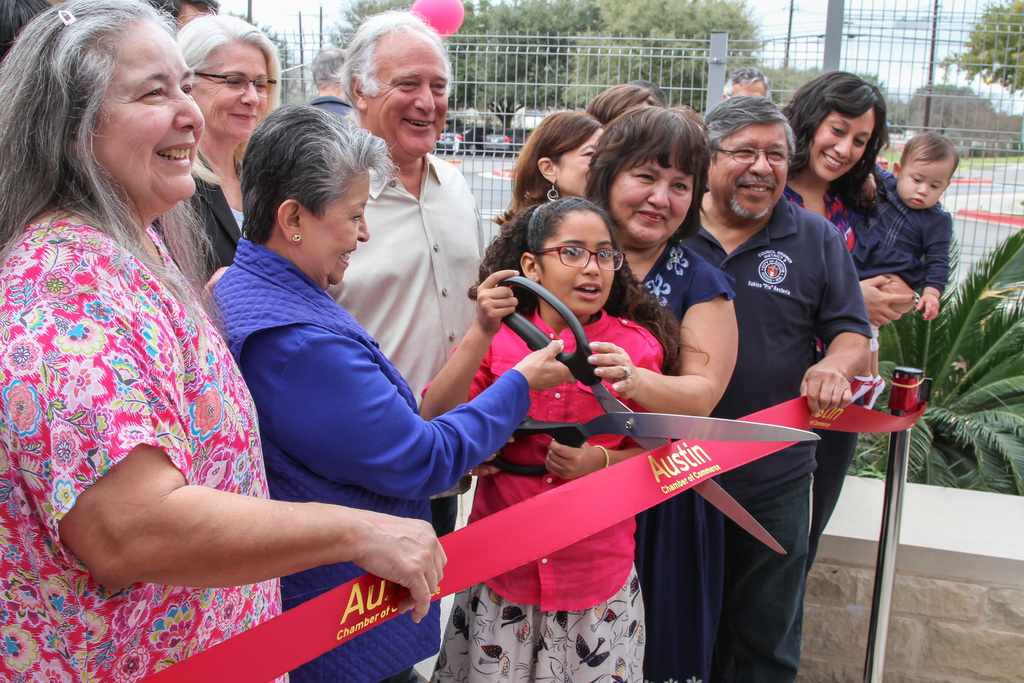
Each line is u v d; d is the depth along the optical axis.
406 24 2.21
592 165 2.07
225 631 1.25
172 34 1.15
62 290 0.99
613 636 1.82
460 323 2.31
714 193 2.33
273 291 1.42
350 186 1.42
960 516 2.95
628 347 1.83
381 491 1.41
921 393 2.26
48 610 1.06
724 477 2.26
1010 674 2.73
